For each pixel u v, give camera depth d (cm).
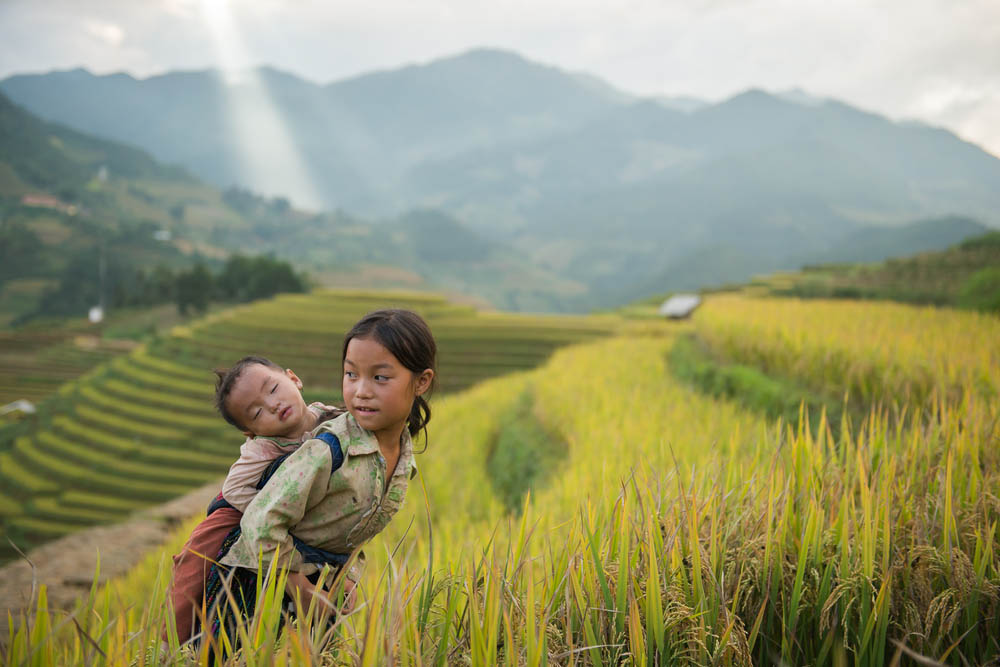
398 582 197
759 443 440
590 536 257
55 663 188
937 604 258
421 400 249
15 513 4697
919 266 7350
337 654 205
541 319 8850
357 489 224
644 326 5797
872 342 1281
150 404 6831
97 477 5259
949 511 290
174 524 2519
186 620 221
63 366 9825
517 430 1830
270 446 234
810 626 270
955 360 1001
